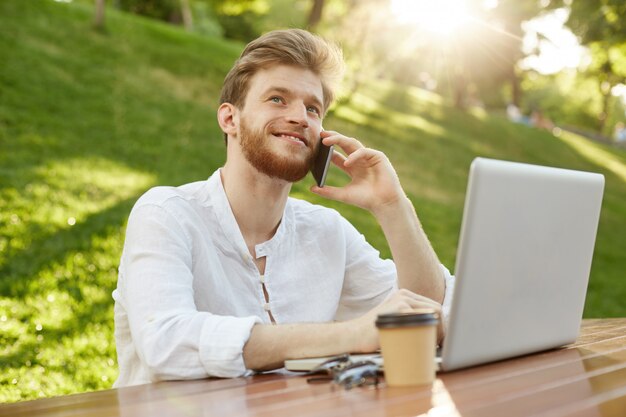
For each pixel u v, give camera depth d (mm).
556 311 2031
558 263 1977
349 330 1920
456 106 24672
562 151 24156
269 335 1946
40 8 15398
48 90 11602
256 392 1661
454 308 1689
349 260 2748
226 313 2371
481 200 1671
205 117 13133
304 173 2422
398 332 1604
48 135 9992
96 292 5973
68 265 6328
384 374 1723
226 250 2398
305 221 2611
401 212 2504
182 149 11117
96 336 5195
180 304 2094
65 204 7781
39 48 13180
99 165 9422
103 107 11758
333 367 1779
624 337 2449
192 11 37375
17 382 4379
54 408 1668
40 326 5164
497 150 20531
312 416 1336
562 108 55250
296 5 37094
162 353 1961
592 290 10453
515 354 1932
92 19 16297
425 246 2525
